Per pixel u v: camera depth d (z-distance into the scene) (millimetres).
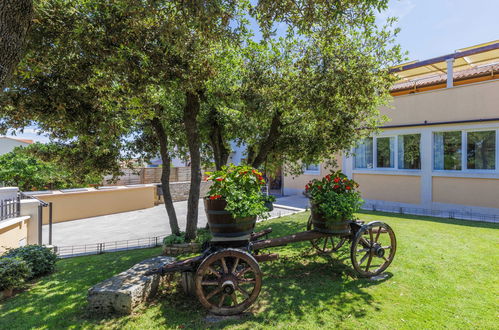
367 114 7332
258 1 3998
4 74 2383
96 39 3785
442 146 10047
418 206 10477
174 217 7133
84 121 4613
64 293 4332
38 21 3434
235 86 6254
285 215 10438
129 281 3832
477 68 11070
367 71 5387
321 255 5492
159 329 3125
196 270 3684
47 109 4176
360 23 4230
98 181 8297
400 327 2967
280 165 9320
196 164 6570
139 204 14750
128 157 8273
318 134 7285
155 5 3590
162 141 7152
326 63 5445
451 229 7160
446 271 4422
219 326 3150
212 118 7637
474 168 9297
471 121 9141
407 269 4562
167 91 4992
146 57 4102
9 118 4512
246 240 3736
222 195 3588
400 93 12266
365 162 12172
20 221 7195
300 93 5723
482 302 3439
